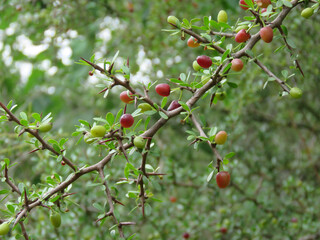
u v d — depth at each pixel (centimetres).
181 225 106
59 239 92
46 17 115
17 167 101
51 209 56
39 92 167
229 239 106
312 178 129
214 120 127
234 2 108
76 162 89
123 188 97
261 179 117
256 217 106
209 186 104
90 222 95
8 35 127
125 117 54
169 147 126
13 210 56
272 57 91
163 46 122
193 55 119
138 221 100
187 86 59
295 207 111
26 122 56
